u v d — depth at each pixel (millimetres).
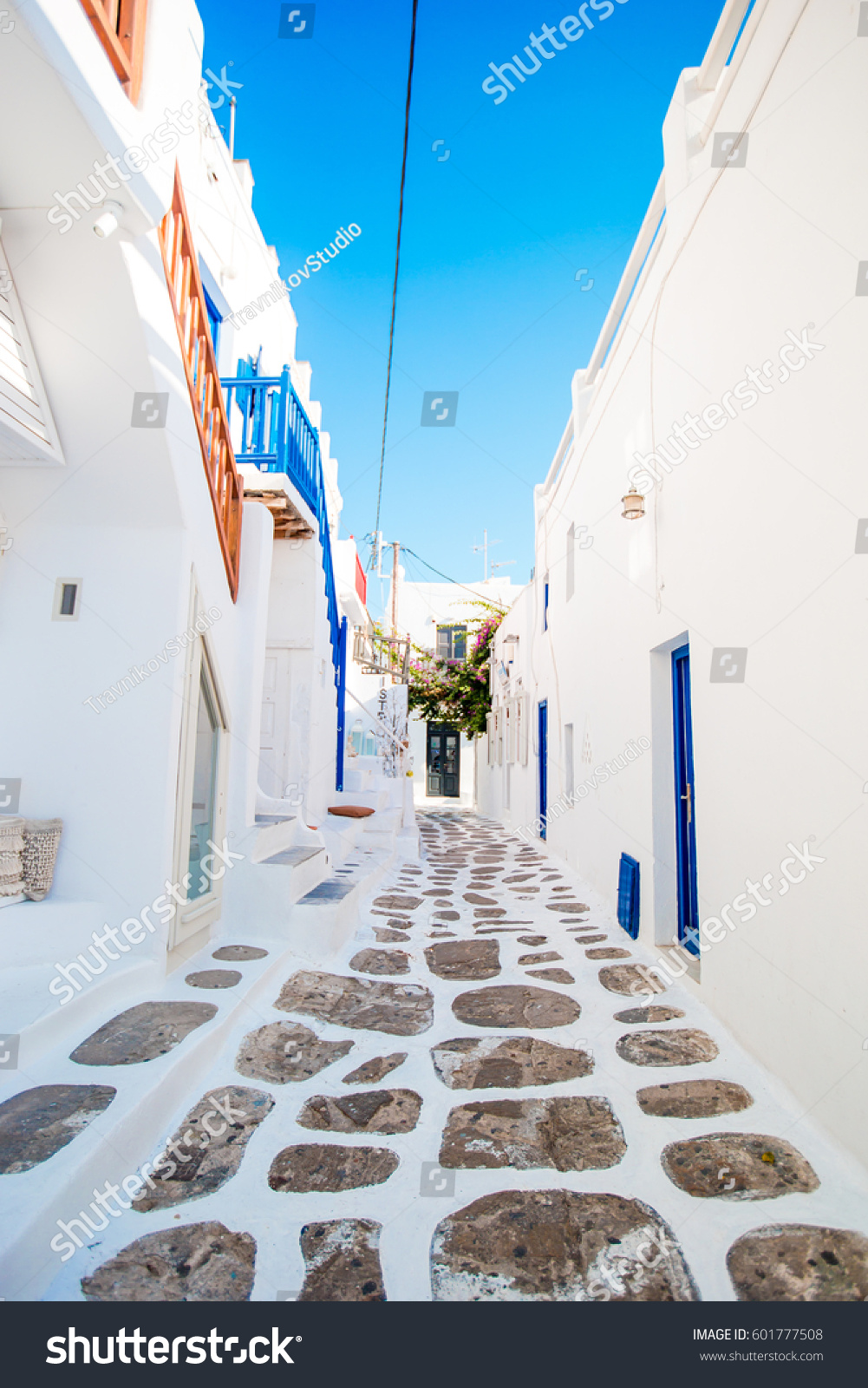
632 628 5527
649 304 5156
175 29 2924
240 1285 1903
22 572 3652
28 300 2932
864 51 2410
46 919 3324
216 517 4277
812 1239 2086
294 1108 2783
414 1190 2303
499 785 16516
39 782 3582
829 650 2643
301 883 4863
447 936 5465
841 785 2551
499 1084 3027
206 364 4188
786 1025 2928
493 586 23375
